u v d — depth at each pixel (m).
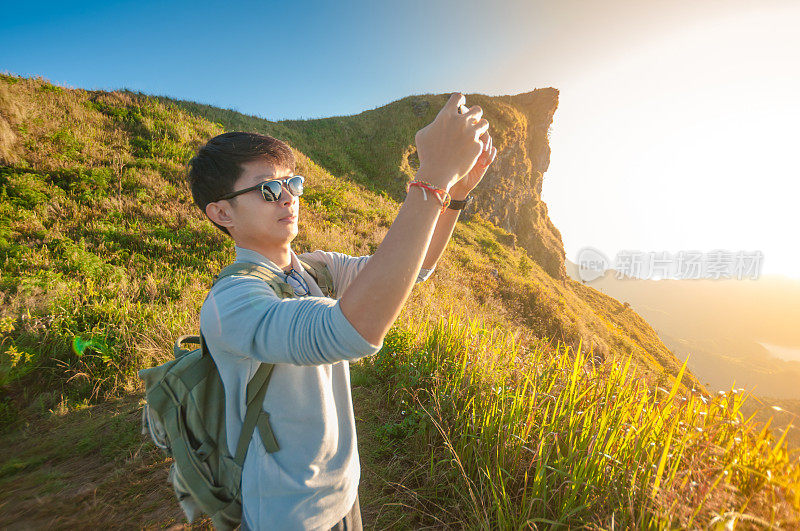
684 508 1.34
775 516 1.28
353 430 0.99
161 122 14.23
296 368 0.82
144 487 2.41
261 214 0.81
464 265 14.92
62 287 4.98
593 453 1.71
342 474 0.91
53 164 9.38
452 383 2.90
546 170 42.84
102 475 2.54
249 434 0.78
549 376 2.58
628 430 1.75
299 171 16.98
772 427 1.58
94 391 3.60
